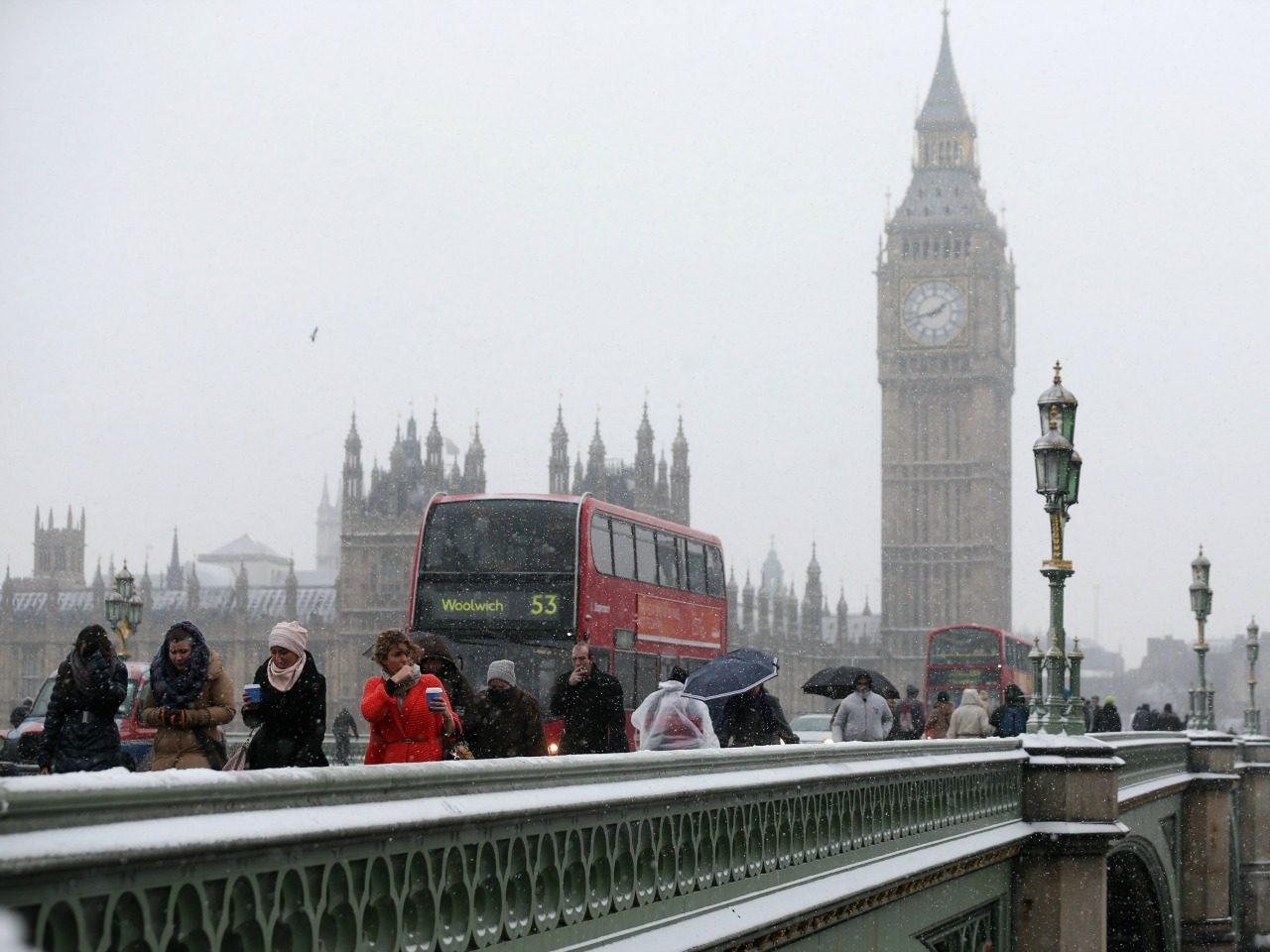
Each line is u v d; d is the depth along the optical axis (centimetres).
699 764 981
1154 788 2897
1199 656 4006
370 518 12838
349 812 620
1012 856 1892
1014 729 3091
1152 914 3262
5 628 13138
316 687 1009
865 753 1358
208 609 13262
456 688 1333
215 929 554
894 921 1417
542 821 773
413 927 673
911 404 16975
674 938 902
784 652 16038
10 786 467
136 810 522
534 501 2953
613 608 3042
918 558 16812
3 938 436
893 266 17038
